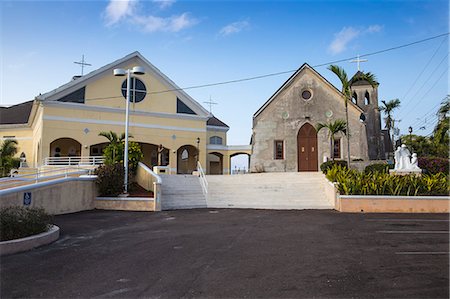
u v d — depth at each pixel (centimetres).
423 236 969
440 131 2664
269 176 2238
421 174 1752
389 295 527
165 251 827
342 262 709
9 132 3525
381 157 3145
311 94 2802
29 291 571
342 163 2320
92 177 1730
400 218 1307
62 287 588
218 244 891
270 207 1706
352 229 1085
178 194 1919
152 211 1638
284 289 560
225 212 1566
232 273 647
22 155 3431
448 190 1542
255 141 2802
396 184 1574
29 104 3919
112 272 667
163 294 549
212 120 4566
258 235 1005
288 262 714
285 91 2838
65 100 2883
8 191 1309
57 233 992
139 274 652
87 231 1119
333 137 2456
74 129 2884
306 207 1688
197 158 3444
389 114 3988
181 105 3422
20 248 832
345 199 1528
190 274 646
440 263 695
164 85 3341
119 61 3111
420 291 541
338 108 2747
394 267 670
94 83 3009
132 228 1170
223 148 3928
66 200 1578
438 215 1385
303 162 2731
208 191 1980
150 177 1953
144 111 3184
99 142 2972
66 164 2758
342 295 530
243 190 1986
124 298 536
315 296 529
